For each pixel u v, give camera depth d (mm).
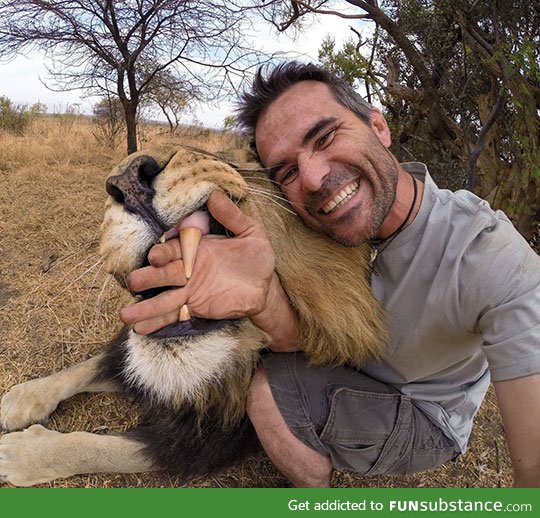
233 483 724
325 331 641
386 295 653
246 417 708
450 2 1328
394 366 678
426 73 1474
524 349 545
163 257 527
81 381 783
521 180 1281
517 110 1228
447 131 1512
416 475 791
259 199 625
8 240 1237
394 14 1624
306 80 624
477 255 577
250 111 647
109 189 558
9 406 728
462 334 624
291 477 674
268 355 664
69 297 1016
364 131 599
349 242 609
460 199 620
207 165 562
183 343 570
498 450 857
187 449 697
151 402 695
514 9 1282
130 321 526
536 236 1330
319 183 589
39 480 662
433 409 694
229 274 556
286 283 632
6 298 1022
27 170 1744
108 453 683
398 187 609
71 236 1281
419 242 612
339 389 639
